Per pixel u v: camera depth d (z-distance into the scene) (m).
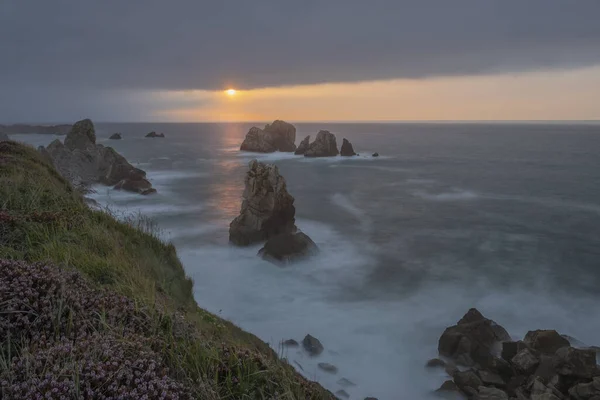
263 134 138.38
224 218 45.03
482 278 29.44
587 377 14.44
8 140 19.95
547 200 61.06
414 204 57.44
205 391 3.68
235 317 22.48
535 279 29.47
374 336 20.70
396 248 36.34
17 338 3.66
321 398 5.23
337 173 90.56
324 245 36.34
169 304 6.61
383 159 122.69
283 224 35.06
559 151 153.88
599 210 54.09
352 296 25.67
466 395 15.32
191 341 4.60
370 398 15.25
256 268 29.62
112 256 7.65
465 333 18.44
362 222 46.16
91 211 11.18
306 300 24.92
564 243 38.94
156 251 10.59
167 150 146.25
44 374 3.04
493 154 141.25
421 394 16.22
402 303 24.81
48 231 8.08
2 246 6.76
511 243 38.88
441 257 34.12
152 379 3.27
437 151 154.50
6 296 3.98
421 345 19.89
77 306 4.26
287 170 95.06
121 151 140.12
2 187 10.53
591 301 25.67
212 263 30.59
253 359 4.65
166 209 49.16
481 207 55.69
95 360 3.31
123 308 4.67
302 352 18.80
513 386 15.34
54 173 18.19
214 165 100.19
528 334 18.11
